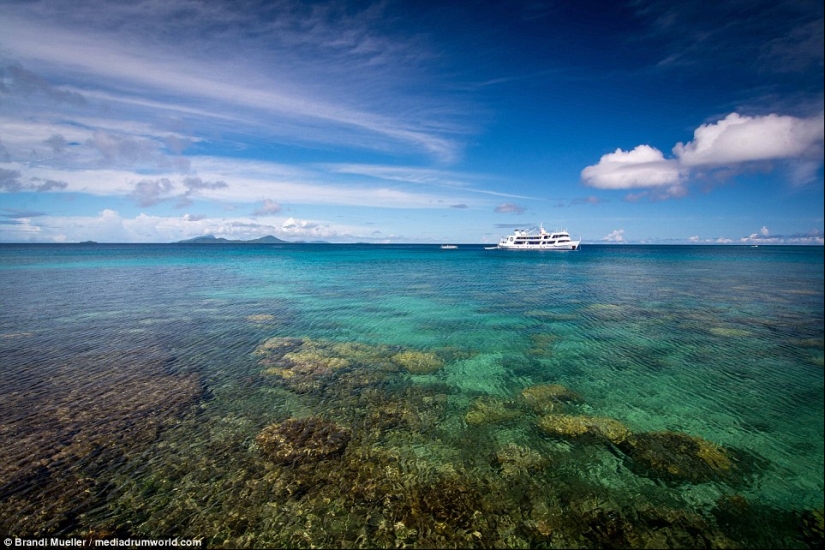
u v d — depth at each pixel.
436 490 9.22
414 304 32.91
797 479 9.66
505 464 10.25
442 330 24.19
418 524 8.20
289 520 8.29
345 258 105.50
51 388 14.98
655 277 54.41
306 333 23.41
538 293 39.16
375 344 21.14
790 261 92.25
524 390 15.11
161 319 26.92
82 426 12.05
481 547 7.66
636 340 21.92
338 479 9.58
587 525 8.23
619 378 16.38
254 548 7.61
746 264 81.19
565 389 15.19
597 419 12.59
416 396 14.55
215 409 13.32
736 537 7.89
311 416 12.84
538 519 8.37
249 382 15.72
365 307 31.56
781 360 18.44
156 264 77.62
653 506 8.77
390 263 85.25
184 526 8.11
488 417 12.87
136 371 16.88
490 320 26.86
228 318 27.33
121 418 12.61
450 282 48.66
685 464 10.23
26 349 19.95
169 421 12.44
